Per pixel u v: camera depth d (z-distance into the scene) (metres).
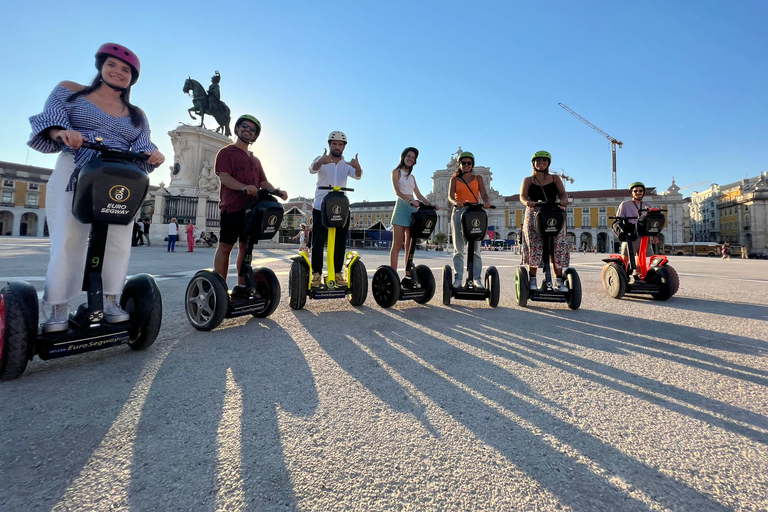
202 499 0.94
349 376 1.80
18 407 1.41
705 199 77.31
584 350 2.30
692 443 1.26
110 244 2.02
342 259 3.60
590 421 1.40
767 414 1.48
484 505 0.94
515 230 59.88
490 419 1.40
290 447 1.18
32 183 49.97
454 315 3.36
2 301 1.67
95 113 1.94
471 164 4.02
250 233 2.82
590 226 57.81
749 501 0.97
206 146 20.83
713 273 9.23
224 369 1.87
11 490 0.94
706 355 2.23
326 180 3.67
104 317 2.01
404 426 1.33
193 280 2.72
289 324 2.89
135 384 1.66
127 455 1.11
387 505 0.94
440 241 56.16
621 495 0.99
